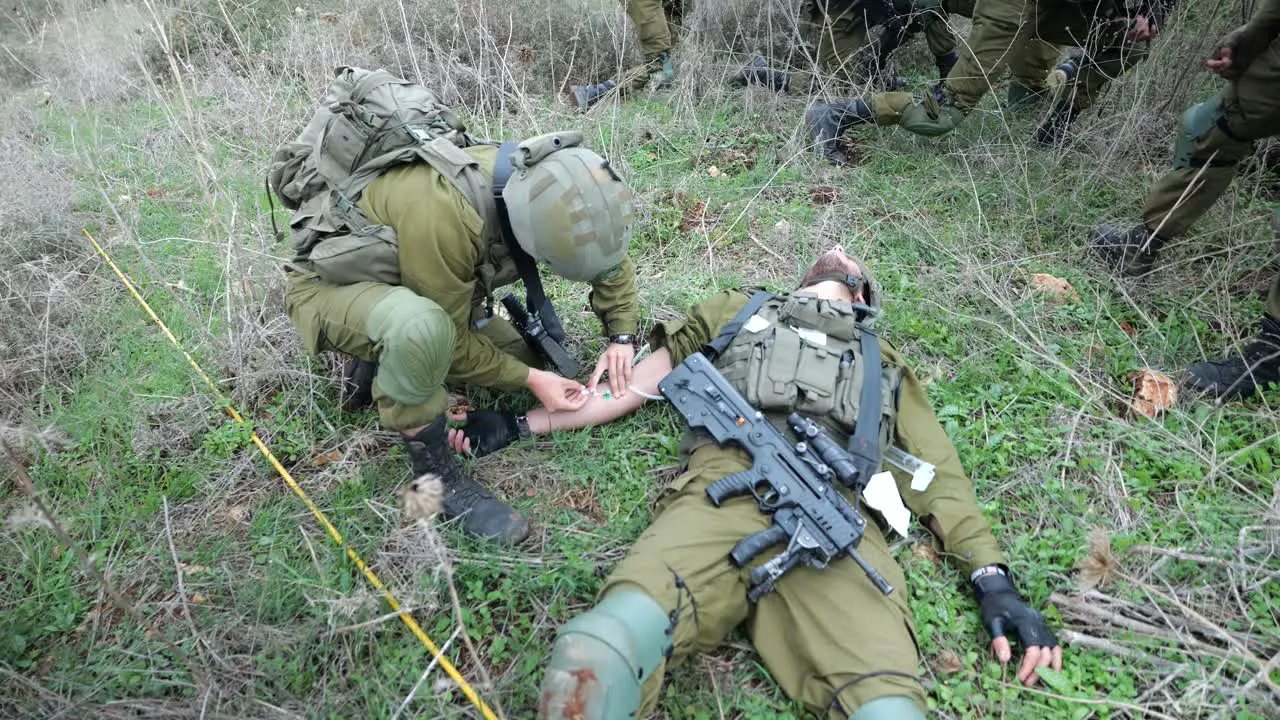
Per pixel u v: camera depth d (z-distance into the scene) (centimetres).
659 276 373
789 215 408
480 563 239
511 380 262
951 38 497
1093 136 433
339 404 295
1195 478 270
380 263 231
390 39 516
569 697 171
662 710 209
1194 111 324
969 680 215
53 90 537
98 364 319
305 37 538
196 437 288
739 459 238
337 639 221
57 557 246
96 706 204
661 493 243
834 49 482
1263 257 360
